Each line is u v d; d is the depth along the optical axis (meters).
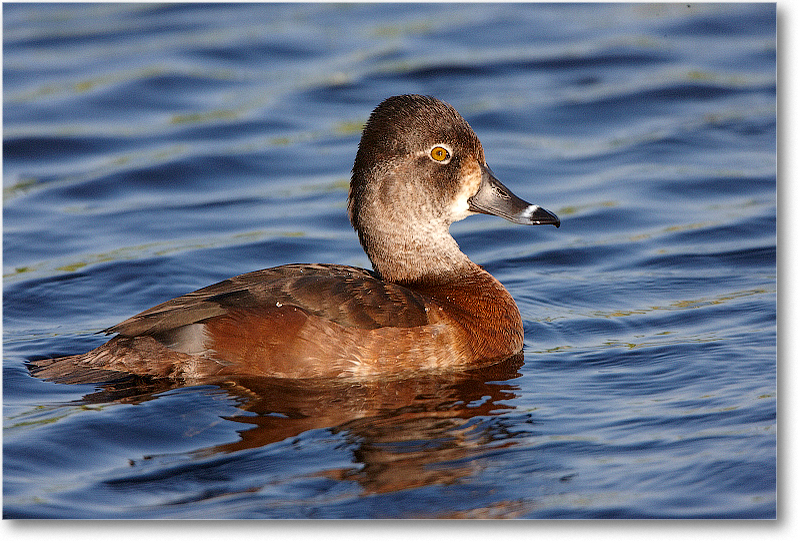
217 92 20.89
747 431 8.72
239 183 17.31
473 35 23.77
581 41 23.20
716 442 8.55
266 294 9.81
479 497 7.78
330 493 7.87
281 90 20.89
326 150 18.34
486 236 15.34
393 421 9.03
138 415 9.07
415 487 7.93
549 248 14.70
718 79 20.83
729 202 15.95
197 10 25.41
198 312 9.70
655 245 14.55
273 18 25.02
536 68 21.81
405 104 10.87
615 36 23.39
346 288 9.95
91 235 15.07
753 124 18.95
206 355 9.62
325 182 17.19
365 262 14.24
